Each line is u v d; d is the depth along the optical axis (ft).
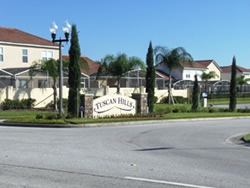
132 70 143.33
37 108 111.55
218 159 33.81
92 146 41.39
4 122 70.79
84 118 78.07
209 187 23.12
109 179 24.98
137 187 22.95
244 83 233.55
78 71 81.35
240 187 23.26
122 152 37.32
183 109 110.93
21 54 139.85
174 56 137.39
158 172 27.43
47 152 36.29
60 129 62.69
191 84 199.11
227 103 175.22
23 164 29.94
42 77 121.08
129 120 77.00
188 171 27.96
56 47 150.92
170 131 61.16
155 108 117.70
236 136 55.57
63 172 27.07
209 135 56.18
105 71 141.90
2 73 117.70
